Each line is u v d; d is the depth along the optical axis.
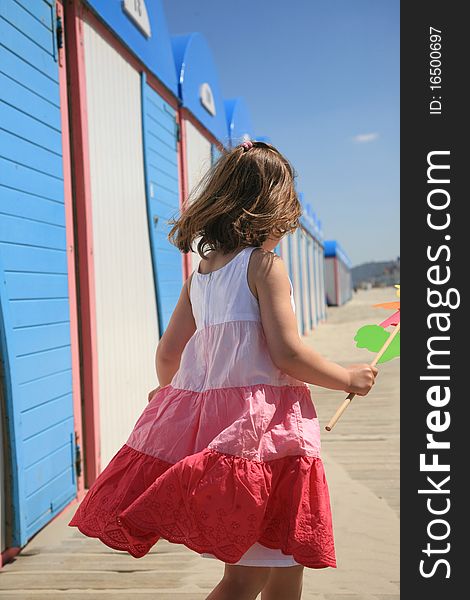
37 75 3.37
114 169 4.39
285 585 1.80
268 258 1.80
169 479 1.60
